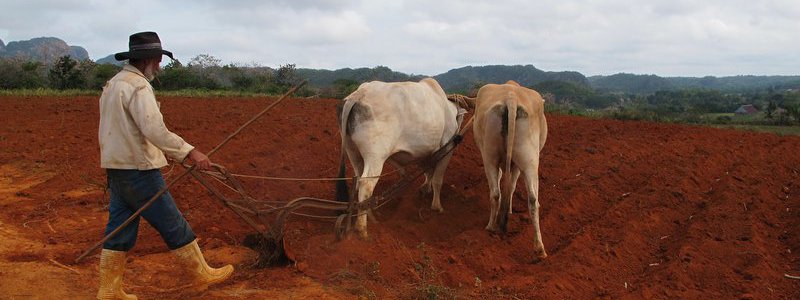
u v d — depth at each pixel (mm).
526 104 6621
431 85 7375
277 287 5188
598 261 6176
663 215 7797
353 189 6316
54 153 10766
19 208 7531
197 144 11469
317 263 5699
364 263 5684
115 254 4516
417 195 8531
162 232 4613
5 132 12609
